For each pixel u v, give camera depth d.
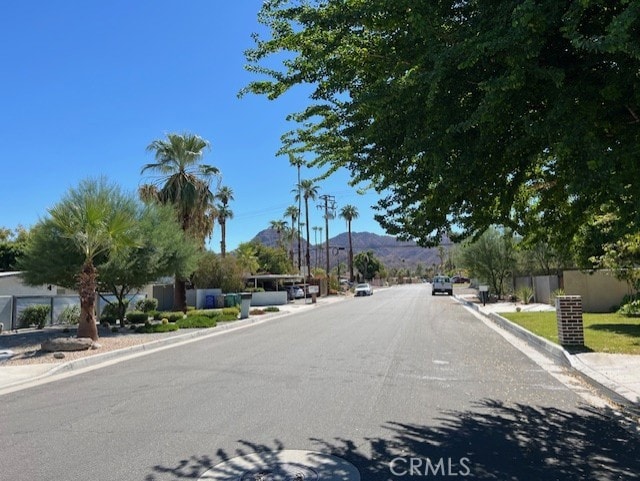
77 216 16.30
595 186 4.86
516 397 7.78
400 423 6.43
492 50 4.23
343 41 5.81
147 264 20.52
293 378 9.41
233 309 28.39
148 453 5.45
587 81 4.93
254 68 6.35
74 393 8.78
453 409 7.10
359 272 123.94
